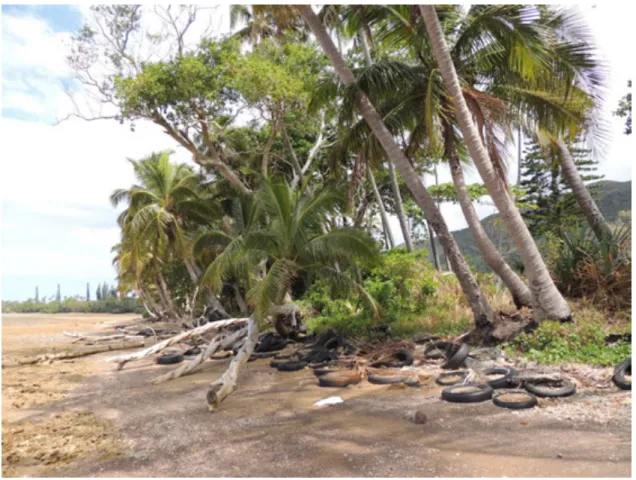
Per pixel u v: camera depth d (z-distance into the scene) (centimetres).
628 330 859
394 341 1170
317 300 1870
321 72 2072
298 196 1314
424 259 1906
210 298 2239
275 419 662
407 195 2952
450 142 1139
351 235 1205
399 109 1180
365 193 2822
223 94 1912
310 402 748
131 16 1853
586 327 888
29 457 551
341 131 1286
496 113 1055
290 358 1183
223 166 1953
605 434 484
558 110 1012
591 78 959
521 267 1562
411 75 1102
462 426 556
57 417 748
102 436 632
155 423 686
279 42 1947
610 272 1062
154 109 1791
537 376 690
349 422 617
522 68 937
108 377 1136
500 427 539
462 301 1458
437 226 1077
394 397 734
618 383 639
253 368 1117
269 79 1733
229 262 1236
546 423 536
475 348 976
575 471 403
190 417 710
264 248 1264
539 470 412
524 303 1057
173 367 1251
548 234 1722
